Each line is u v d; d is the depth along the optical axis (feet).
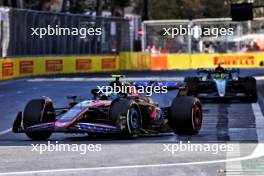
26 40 423.64
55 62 452.76
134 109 149.48
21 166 113.29
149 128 157.07
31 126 146.51
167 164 113.91
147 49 595.06
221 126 180.55
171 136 158.10
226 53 577.43
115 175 103.76
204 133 164.04
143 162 116.47
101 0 636.89
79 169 109.60
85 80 390.42
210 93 259.60
